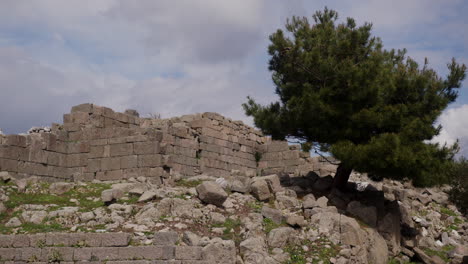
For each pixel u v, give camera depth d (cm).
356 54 2456
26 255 1606
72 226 1781
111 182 2441
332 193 2414
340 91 2366
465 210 2894
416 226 2605
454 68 2414
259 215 1955
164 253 1566
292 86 2533
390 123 2322
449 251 2395
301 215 2053
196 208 1922
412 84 2381
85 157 2723
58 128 2945
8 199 2014
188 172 2969
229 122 3444
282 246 1802
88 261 1575
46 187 2217
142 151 2581
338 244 1894
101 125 2833
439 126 2366
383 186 2992
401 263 2202
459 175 2958
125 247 1583
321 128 2422
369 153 2206
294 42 2511
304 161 3531
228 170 3347
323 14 2630
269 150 3638
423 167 2236
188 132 3047
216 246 1612
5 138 2492
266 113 2559
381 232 2250
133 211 1894
